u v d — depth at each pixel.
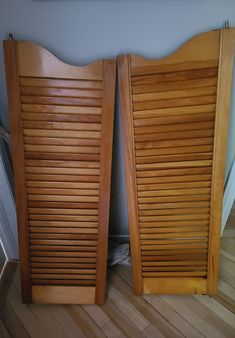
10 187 1.31
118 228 1.57
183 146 1.07
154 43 1.03
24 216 1.18
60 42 1.03
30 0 0.95
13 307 1.32
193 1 0.94
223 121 1.02
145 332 1.21
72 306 1.31
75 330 1.22
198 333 1.20
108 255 1.49
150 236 1.22
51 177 1.12
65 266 1.26
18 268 1.50
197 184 1.12
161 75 0.97
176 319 1.25
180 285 1.30
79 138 1.06
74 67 0.96
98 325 1.24
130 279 1.43
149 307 1.30
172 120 1.03
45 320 1.26
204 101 1.00
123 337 1.19
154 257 1.26
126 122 1.04
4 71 1.10
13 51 0.95
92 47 1.04
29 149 1.08
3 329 1.23
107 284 1.41
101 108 1.02
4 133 1.17
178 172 1.11
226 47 0.92
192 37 0.97
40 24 1.00
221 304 1.30
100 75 0.97
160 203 1.16
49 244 1.23
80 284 1.29
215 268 1.26
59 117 1.04
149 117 1.03
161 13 0.97
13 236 1.44
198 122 1.03
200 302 1.31
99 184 1.12
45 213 1.18
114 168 1.33
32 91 1.00
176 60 0.95
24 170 1.11
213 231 1.19
